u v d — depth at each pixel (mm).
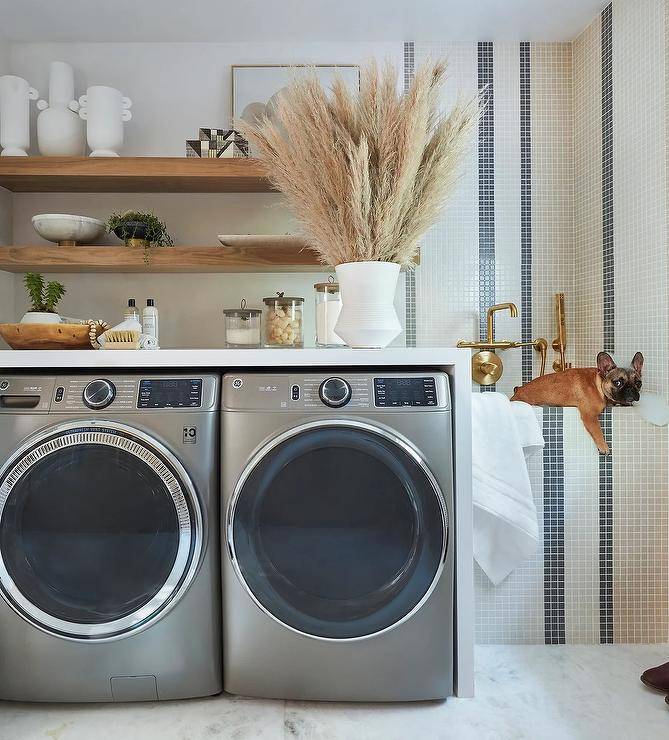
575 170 2707
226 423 1604
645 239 2178
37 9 2365
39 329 1944
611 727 1527
